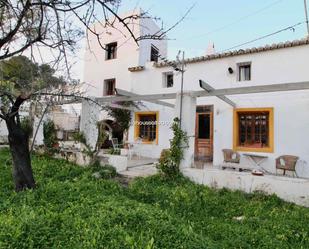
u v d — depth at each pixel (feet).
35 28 11.00
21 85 16.30
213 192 23.40
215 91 26.71
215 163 37.91
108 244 11.27
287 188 22.02
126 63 52.70
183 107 28.25
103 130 33.76
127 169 32.65
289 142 33.09
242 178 24.07
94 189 20.92
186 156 27.48
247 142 36.68
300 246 13.88
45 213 14.89
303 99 32.63
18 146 20.51
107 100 35.45
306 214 18.60
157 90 45.19
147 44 53.36
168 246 11.51
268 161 34.22
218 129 38.29
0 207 15.58
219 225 15.99
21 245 10.84
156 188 23.72
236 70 37.88
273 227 15.92
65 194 18.94
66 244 11.28
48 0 9.71
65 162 33.30
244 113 37.04
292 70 33.76
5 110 19.90
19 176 20.34
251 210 19.47
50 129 39.42
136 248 10.94
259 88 24.41
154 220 14.07
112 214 14.46
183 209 19.08
